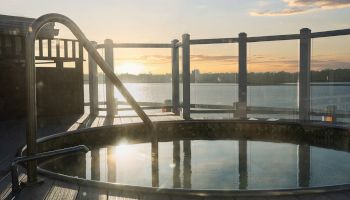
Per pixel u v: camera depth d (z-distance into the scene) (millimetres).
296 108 8680
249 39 8930
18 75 9227
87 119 8969
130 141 7898
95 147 7266
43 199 2840
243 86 9078
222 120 8609
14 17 9031
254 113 9320
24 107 9406
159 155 6477
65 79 10086
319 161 5984
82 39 3652
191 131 8539
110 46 9789
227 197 2789
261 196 2781
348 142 6688
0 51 8805
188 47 9570
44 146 5926
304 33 8227
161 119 8875
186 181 4852
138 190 2977
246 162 5910
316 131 7469
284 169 5484
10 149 5242
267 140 8047
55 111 9883
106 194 2930
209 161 6023
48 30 9508
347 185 2967
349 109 8102
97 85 10180
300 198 2727
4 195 2969
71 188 3104
